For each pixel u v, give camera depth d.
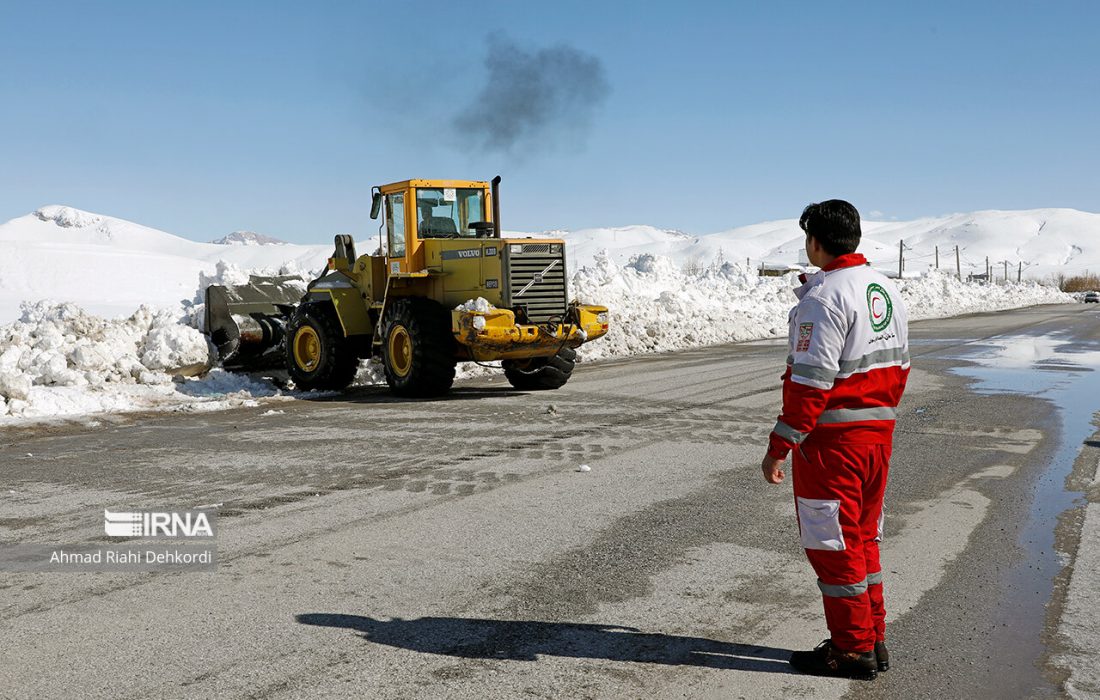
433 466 7.61
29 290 84.31
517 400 11.90
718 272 40.78
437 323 12.16
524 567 5.00
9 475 7.42
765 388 12.72
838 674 3.66
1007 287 72.12
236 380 13.91
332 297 13.31
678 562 5.08
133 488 6.90
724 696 3.47
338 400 12.29
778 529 5.73
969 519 5.95
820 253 3.65
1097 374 14.29
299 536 5.59
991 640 4.00
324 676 3.62
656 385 13.27
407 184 12.83
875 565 3.71
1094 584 4.68
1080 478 7.11
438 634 4.07
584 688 3.53
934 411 10.44
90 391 12.18
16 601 4.51
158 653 3.85
